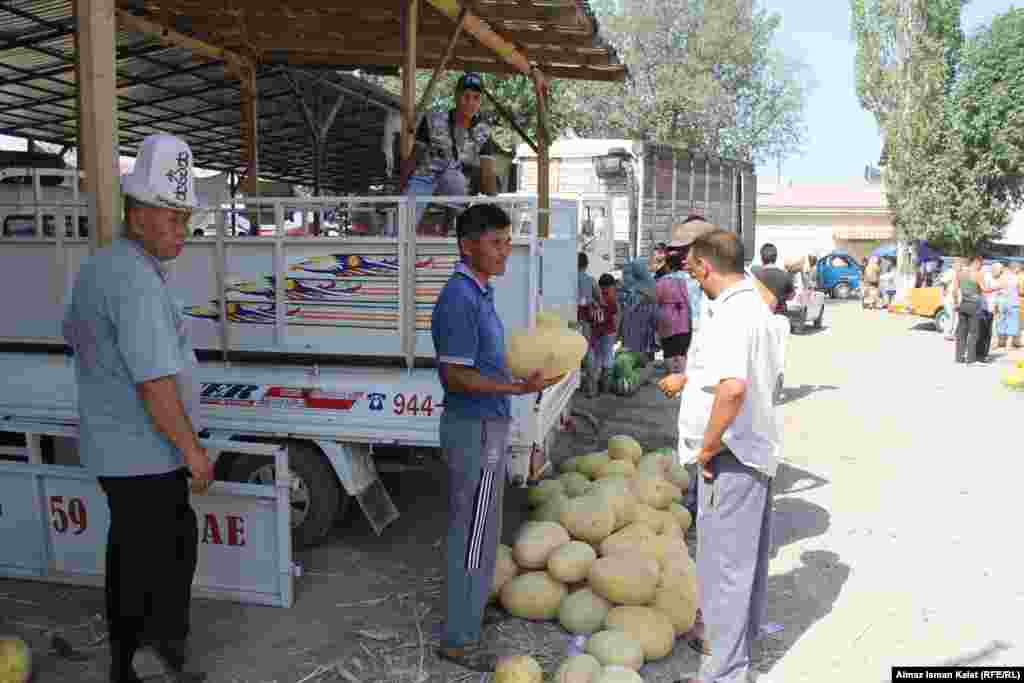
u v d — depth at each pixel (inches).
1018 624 186.1
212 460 194.1
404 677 157.3
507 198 198.7
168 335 134.0
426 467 230.5
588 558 182.2
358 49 323.3
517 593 180.7
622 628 166.9
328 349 208.4
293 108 526.0
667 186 735.7
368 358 206.4
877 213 1776.6
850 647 175.5
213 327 215.6
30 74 412.5
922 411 427.5
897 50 1191.6
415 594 194.1
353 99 502.3
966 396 473.4
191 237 213.0
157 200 132.3
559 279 271.7
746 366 140.7
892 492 285.1
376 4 267.0
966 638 179.5
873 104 1232.8
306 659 163.2
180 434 135.9
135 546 140.9
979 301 604.7
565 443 343.6
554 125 967.6
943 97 1175.6
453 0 247.0
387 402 205.3
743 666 150.5
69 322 138.6
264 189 792.3
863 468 316.2
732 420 141.1
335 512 216.5
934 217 1165.1
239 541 186.2
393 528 237.6
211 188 719.1
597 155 668.1
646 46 1381.6
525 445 203.3
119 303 131.6
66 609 182.4
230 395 213.3
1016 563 221.3
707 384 143.6
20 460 245.3
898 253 1224.8
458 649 162.7
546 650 169.0
